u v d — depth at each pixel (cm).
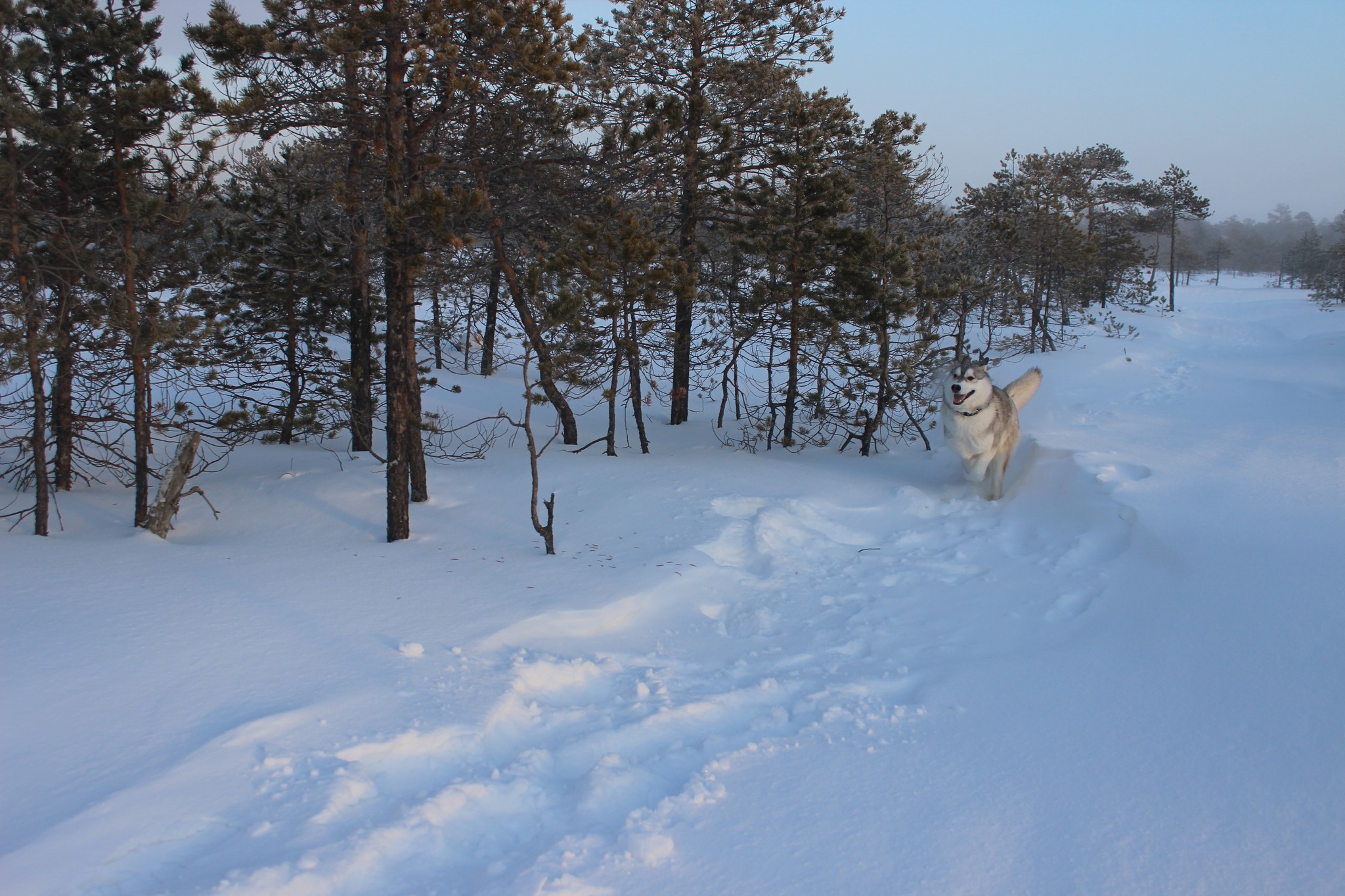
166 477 819
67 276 809
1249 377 1789
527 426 745
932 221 1667
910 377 1201
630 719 437
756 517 833
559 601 614
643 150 1109
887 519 884
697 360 1831
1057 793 350
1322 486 721
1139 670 456
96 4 790
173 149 790
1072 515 765
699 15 1367
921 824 331
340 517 883
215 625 527
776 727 434
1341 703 389
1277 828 314
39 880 273
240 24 727
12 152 738
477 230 999
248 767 355
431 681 457
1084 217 4200
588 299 1034
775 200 1238
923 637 566
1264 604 502
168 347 877
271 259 1226
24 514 844
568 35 841
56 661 450
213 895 268
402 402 796
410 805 336
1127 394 1661
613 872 300
